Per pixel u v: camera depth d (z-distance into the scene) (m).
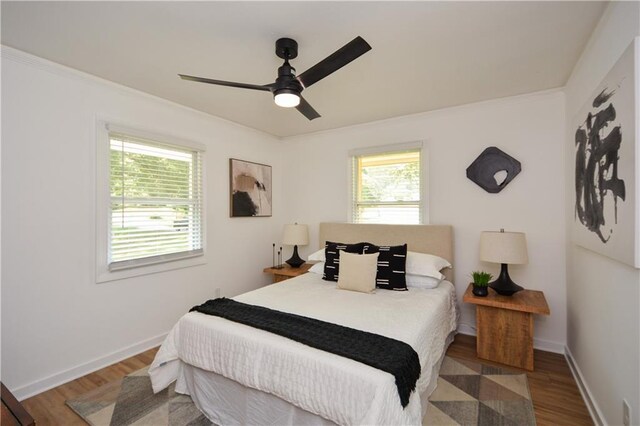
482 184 3.00
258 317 1.91
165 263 2.95
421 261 2.86
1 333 1.98
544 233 2.76
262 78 2.43
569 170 2.49
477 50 2.03
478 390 2.12
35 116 2.11
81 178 2.35
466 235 3.12
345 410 1.33
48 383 2.17
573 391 2.11
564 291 2.67
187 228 3.19
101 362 2.46
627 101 1.33
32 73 2.10
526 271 2.83
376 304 2.25
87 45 1.97
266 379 1.56
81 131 2.35
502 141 2.93
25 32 1.82
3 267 1.99
